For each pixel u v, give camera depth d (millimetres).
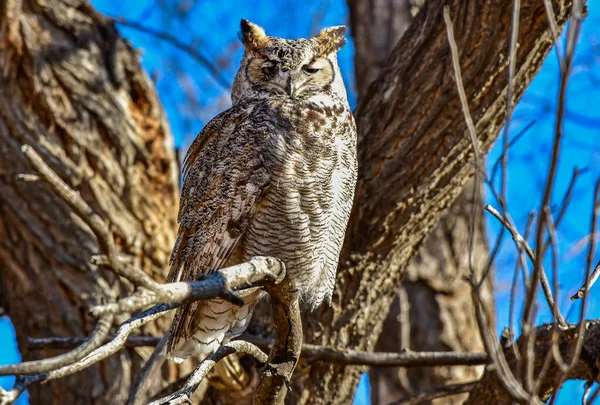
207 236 8938
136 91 11711
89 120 11258
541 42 9344
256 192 8766
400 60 10188
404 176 10039
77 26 11562
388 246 10320
